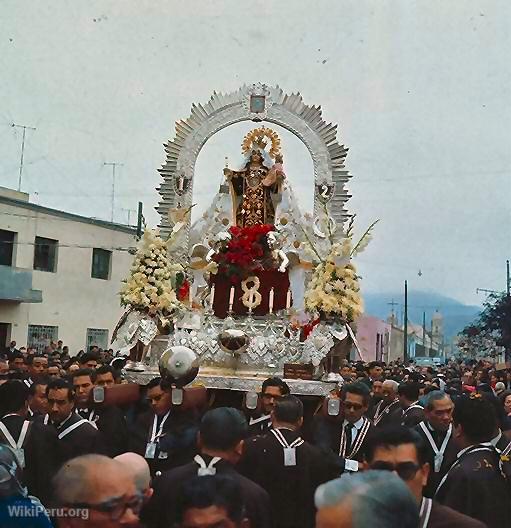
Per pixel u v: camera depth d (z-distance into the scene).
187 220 16.59
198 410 9.72
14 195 38.47
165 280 15.15
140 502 4.34
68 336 41.09
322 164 16.66
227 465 5.62
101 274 43.16
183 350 9.95
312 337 14.07
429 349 103.69
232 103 16.97
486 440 6.42
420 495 4.99
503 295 42.50
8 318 37.94
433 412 8.13
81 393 9.76
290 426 7.39
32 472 7.54
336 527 3.42
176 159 16.95
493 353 45.72
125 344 14.69
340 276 14.27
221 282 16.14
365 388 9.03
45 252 39.78
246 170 17.00
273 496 7.05
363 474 3.66
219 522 3.85
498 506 6.10
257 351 14.02
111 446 9.23
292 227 16.41
